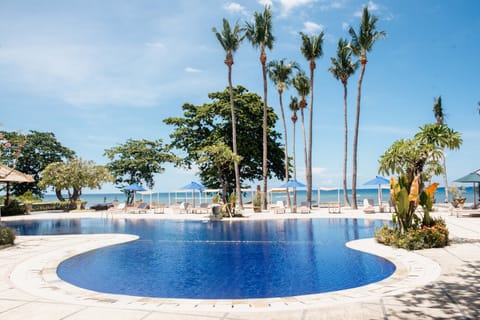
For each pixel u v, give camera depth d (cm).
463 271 698
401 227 1104
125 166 4341
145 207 3166
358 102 2978
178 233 1631
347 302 523
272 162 4125
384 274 768
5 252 1099
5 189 2983
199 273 829
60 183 3350
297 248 1151
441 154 1067
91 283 744
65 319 466
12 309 516
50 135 4525
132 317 473
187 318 467
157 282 748
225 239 1403
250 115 3797
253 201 3061
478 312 452
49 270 839
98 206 3481
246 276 791
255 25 2969
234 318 464
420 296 535
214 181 3956
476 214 1961
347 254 1016
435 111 3600
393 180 1126
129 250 1166
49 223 2281
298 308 506
